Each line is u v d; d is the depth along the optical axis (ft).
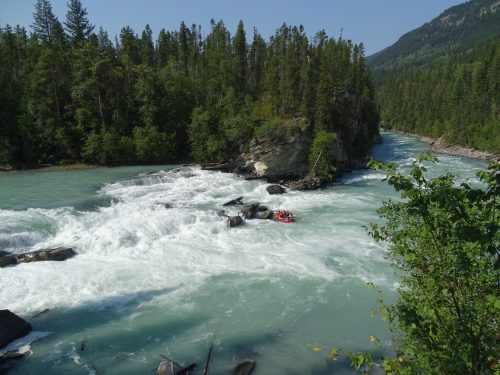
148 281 68.39
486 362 18.25
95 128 182.70
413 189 17.35
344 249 83.56
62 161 170.50
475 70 388.98
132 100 195.11
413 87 511.40
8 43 203.10
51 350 49.65
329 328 55.72
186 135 205.36
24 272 69.21
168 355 49.24
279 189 140.67
